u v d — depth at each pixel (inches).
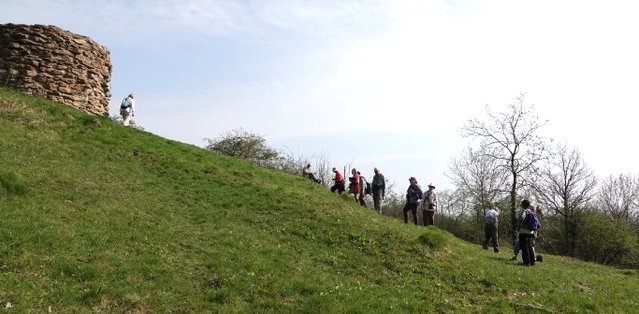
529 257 679.7
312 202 756.6
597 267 884.0
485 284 530.0
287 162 2105.1
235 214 649.6
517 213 1860.2
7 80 896.3
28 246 401.7
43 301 331.0
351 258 553.0
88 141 789.2
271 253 521.7
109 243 451.8
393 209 2162.9
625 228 1910.7
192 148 962.1
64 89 938.1
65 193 560.1
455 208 2310.5
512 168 1734.7
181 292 389.4
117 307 347.9
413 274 531.2
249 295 404.8
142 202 606.5
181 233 530.6
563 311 465.7
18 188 523.8
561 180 2135.8
